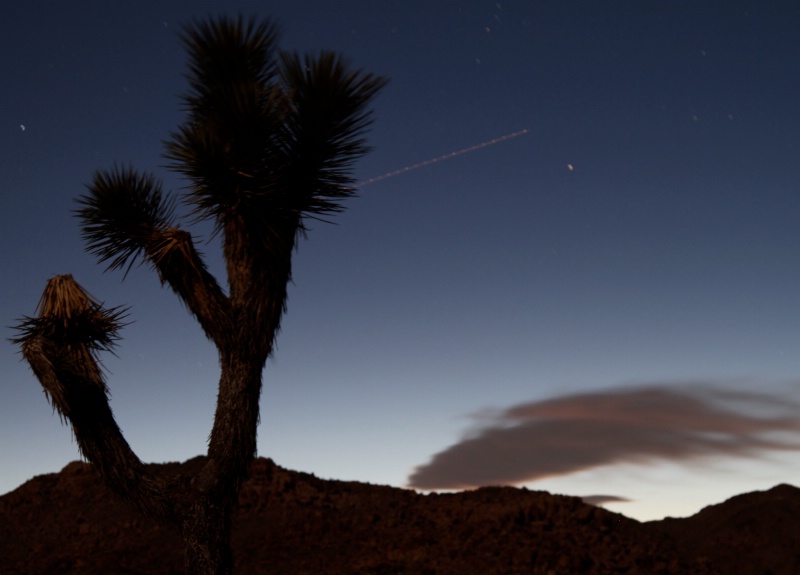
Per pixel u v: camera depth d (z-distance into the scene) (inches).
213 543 297.0
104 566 538.0
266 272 306.0
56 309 300.5
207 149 279.1
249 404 305.0
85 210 304.0
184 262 296.0
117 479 294.5
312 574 507.5
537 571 500.4
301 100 294.4
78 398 288.7
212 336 302.8
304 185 300.2
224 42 307.6
